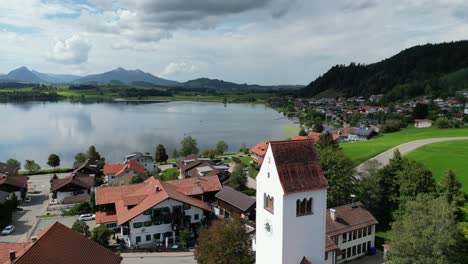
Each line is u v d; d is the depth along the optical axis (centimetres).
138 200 8369
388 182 8419
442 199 5778
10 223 9319
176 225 7938
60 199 11394
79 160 16550
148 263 6762
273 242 4403
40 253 3884
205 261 5581
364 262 6744
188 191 9456
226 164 15675
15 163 15438
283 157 4350
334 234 6438
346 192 8538
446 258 4934
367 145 17150
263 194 4578
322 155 8950
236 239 5541
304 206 4369
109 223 8256
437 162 12556
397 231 5381
